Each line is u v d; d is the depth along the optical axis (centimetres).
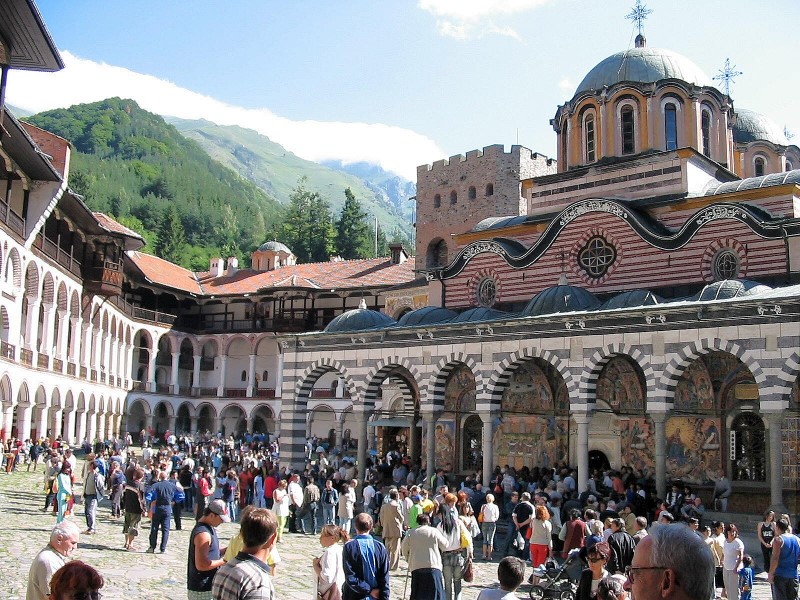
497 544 3269
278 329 9394
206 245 19050
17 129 4497
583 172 5088
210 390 9825
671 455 4131
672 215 4641
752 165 6506
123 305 8569
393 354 4412
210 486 3338
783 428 3769
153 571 2303
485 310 4647
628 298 3997
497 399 4041
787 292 3406
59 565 1079
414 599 1678
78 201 6234
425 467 5141
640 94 5016
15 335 5422
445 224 7925
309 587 2244
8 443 5288
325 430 9262
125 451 6538
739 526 3578
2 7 3052
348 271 9688
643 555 577
